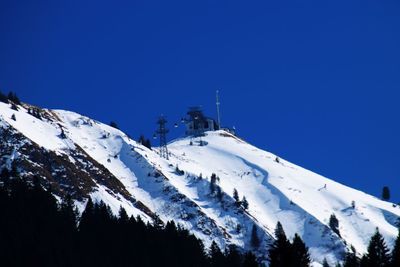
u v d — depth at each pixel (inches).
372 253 6240.2
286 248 5880.9
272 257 5890.8
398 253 5925.2
